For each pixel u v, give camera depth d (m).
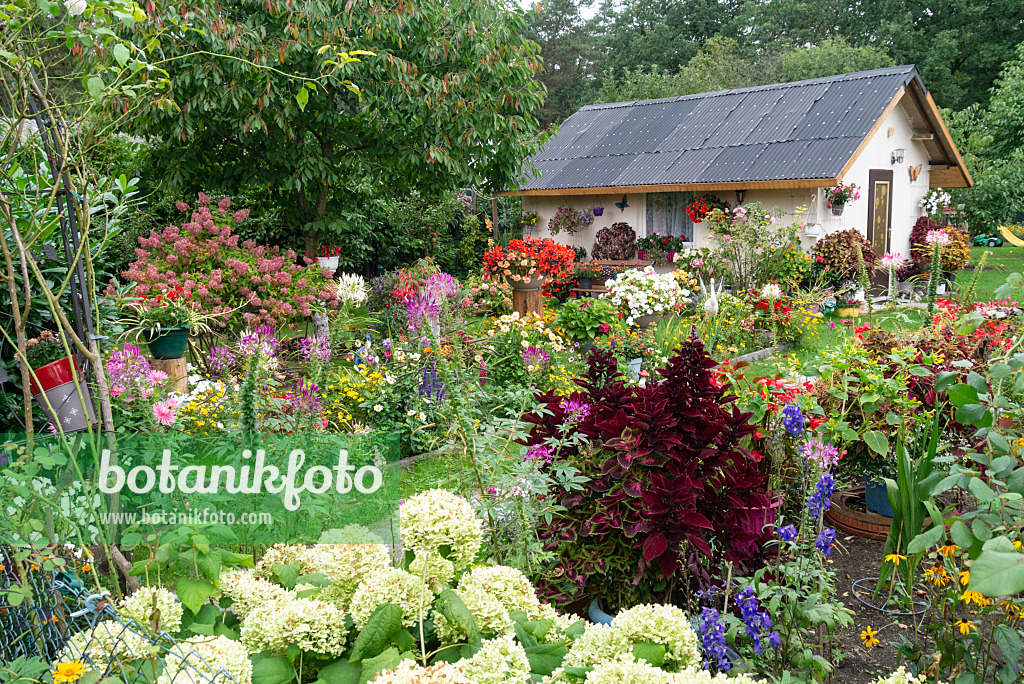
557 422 3.39
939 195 15.22
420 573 1.95
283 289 7.45
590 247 15.47
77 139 2.63
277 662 1.76
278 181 9.66
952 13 32.94
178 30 7.76
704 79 29.86
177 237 7.48
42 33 2.47
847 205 13.01
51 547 2.10
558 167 15.65
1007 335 4.73
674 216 14.11
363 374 5.40
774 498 3.14
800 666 2.47
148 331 4.96
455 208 14.45
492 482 3.05
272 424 3.12
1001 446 2.43
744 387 4.27
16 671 1.86
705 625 2.15
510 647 1.76
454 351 5.30
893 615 3.27
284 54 7.88
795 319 9.36
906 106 14.02
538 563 2.98
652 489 2.82
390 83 8.66
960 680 2.39
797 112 13.72
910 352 4.26
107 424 2.67
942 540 2.55
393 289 9.09
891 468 4.22
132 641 1.78
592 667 1.86
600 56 36.53
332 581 1.95
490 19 9.29
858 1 36.06
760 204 12.20
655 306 9.88
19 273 3.23
